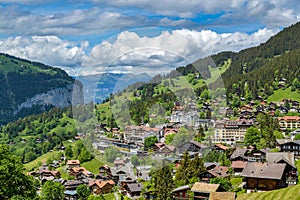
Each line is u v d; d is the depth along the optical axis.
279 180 66.44
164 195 60.69
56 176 124.88
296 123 160.50
